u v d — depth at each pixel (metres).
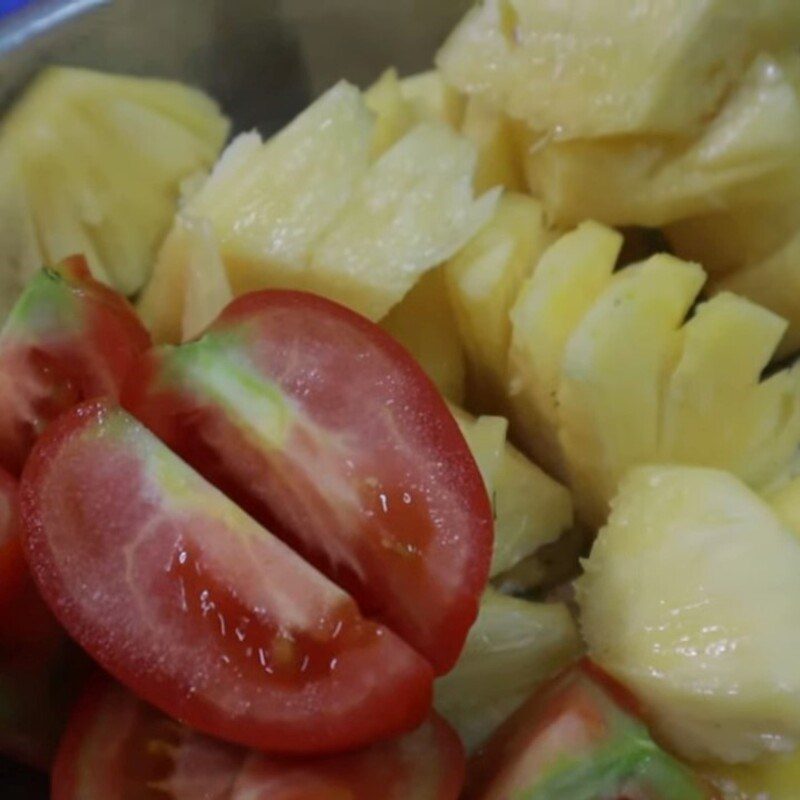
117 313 0.31
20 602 0.28
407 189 0.32
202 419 0.28
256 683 0.27
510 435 0.33
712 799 0.28
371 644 0.27
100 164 0.34
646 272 0.31
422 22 0.37
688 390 0.32
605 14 0.32
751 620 0.29
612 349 0.31
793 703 0.28
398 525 0.27
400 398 0.28
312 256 0.32
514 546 0.32
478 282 0.32
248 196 0.32
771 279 0.33
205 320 0.32
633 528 0.30
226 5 0.35
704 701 0.29
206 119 0.36
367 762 0.27
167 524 0.27
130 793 0.28
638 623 0.29
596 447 0.31
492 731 0.30
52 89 0.34
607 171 0.33
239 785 0.27
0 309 0.34
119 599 0.27
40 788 0.30
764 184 0.32
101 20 0.34
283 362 0.28
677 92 0.32
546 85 0.33
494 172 0.34
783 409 0.33
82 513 0.27
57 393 0.30
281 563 0.27
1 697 0.28
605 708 0.28
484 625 0.30
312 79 0.37
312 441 0.28
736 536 0.30
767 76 0.32
